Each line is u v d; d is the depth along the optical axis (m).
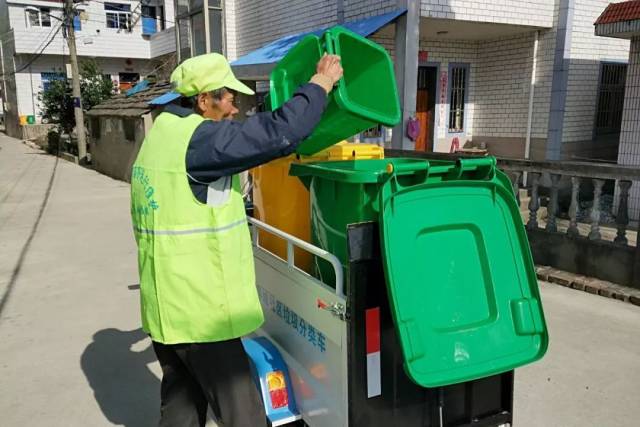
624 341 4.04
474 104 10.98
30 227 8.59
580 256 5.34
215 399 2.21
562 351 3.89
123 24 29.05
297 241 2.26
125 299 5.28
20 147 25.06
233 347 2.19
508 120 10.34
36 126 28.83
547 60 9.51
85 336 4.42
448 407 2.18
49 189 12.78
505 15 8.82
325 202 2.25
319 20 10.23
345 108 2.25
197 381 2.31
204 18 13.38
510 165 5.83
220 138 1.92
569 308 4.67
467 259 2.00
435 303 1.91
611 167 5.01
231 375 2.18
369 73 2.62
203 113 2.22
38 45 27.86
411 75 8.04
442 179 2.04
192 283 2.06
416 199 1.93
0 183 13.84
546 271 5.48
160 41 23.70
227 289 2.10
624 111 7.09
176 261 2.05
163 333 2.11
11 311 4.99
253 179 2.93
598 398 3.29
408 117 8.12
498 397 2.27
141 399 3.47
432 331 1.88
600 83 9.81
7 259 6.73
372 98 2.63
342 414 2.10
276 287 2.61
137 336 4.41
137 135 13.01
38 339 4.36
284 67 2.63
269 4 11.84
